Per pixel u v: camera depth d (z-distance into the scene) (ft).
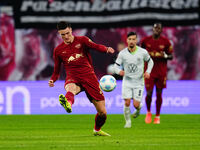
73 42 78.23
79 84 79.05
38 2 173.88
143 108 168.14
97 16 173.78
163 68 125.29
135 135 84.58
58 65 81.66
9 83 169.89
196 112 168.25
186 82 168.45
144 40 125.49
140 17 171.73
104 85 88.17
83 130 98.89
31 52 173.06
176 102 167.94
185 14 171.53
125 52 106.42
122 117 147.64
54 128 105.81
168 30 172.04
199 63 171.12
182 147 65.26
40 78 173.37
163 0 171.73
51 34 173.88
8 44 172.65
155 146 66.39
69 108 73.82
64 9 174.40
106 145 67.56
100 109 79.30
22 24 173.37
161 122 127.03
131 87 106.83
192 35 171.53
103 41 173.78
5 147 66.13
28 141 74.49
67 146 66.49
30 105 169.99
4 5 173.47
